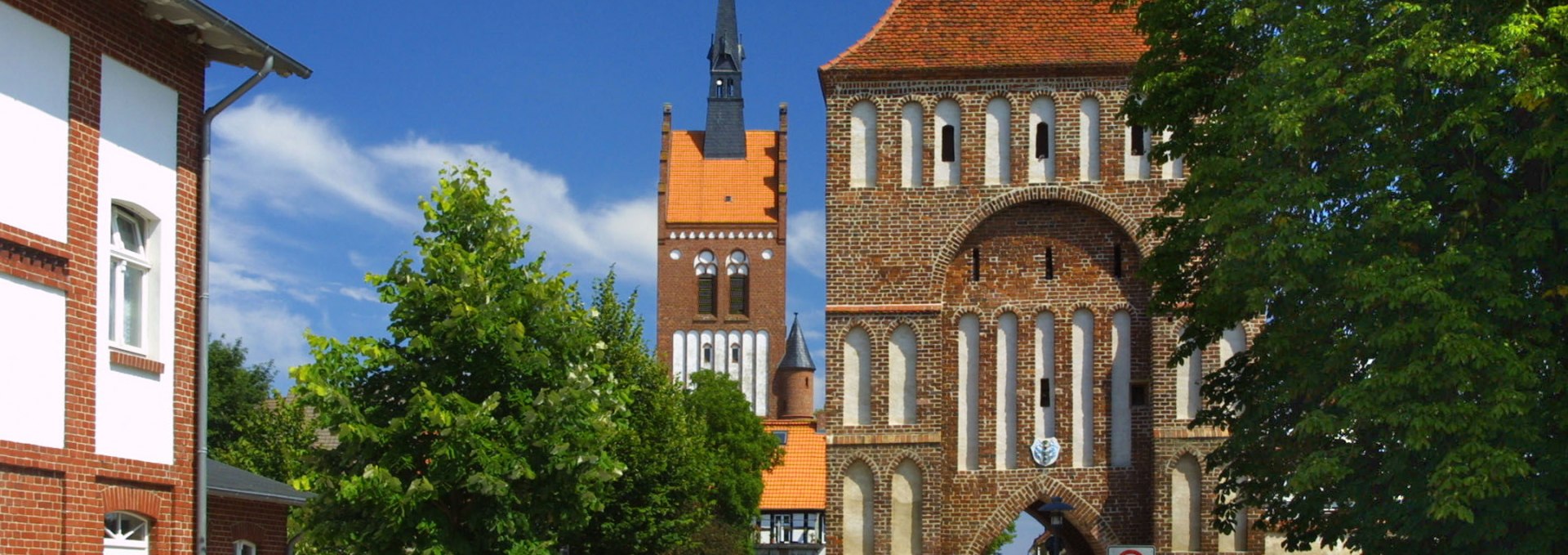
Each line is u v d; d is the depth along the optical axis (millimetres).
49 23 20516
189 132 23719
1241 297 27078
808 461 91625
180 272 23391
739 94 127625
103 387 21562
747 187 125062
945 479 39750
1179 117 29438
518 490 29188
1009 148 40156
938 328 39812
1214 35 29062
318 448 30125
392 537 28359
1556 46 23859
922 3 41438
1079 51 40281
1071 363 39844
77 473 20875
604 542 46750
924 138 40344
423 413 27750
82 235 21109
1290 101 25250
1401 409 23656
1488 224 24625
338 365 28531
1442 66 23594
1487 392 23188
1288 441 27750
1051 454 39594
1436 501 22891
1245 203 25719
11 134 19766
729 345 122312
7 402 19641
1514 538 24328
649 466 46375
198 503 23609
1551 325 24359
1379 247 24844
